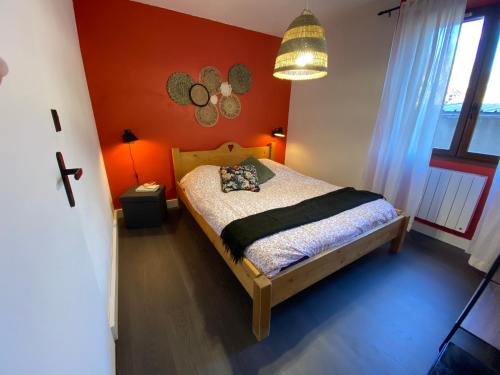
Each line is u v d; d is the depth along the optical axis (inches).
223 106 124.0
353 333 55.3
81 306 29.2
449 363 47.4
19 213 17.9
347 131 117.7
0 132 16.8
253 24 112.9
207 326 56.1
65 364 22.0
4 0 20.3
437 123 83.0
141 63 99.0
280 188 100.0
